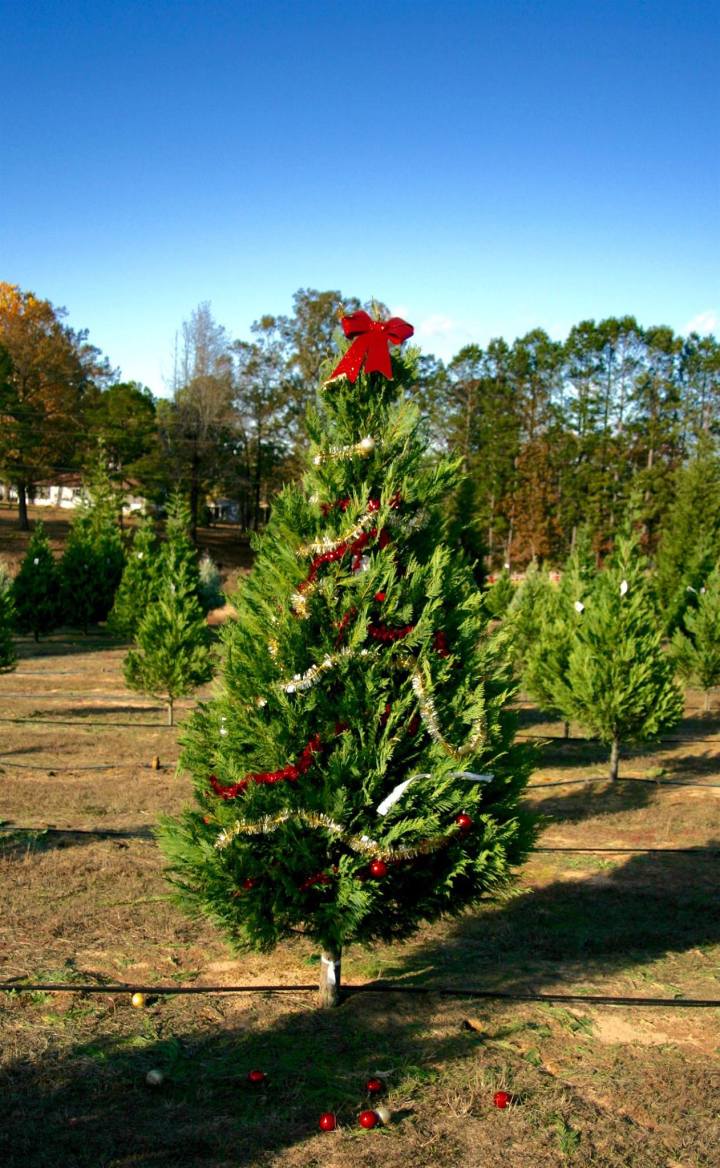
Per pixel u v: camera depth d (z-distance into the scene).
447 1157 4.30
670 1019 5.83
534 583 23.47
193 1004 5.91
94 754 14.29
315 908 5.48
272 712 5.60
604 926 7.53
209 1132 4.44
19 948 6.71
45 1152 4.21
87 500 42.25
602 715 13.00
